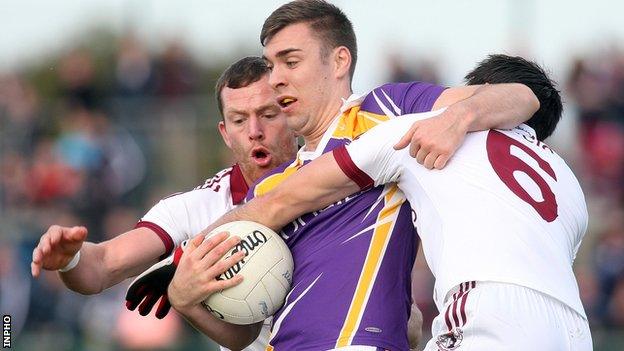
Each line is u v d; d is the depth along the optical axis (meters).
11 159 38.44
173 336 33.28
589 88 40.28
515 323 13.69
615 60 40.94
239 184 17.73
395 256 14.92
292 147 17.69
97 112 39.12
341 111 15.69
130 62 39.78
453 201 14.30
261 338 17.61
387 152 14.56
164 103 39.00
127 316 33.72
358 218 14.98
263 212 15.14
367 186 14.87
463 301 13.91
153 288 15.84
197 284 14.88
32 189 37.81
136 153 38.31
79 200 37.41
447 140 14.24
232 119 17.58
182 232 17.16
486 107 14.63
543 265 14.01
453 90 15.52
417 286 33.03
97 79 40.06
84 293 15.86
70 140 38.12
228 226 15.10
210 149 38.25
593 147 39.69
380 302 14.67
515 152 14.82
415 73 40.56
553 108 16.55
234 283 14.82
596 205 38.50
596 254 36.34
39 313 34.62
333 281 14.76
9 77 44.81
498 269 13.84
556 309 13.94
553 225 14.41
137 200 37.84
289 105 15.90
